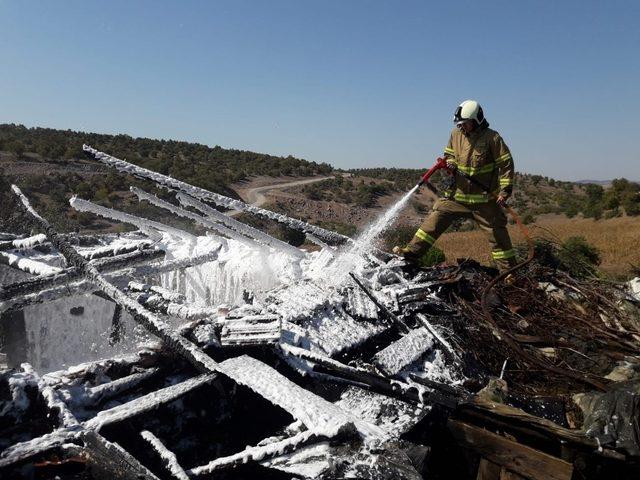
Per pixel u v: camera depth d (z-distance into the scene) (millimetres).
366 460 2199
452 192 5051
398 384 2943
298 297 4062
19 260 4672
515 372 3654
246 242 5566
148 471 1902
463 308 4410
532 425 2568
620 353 3779
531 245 4562
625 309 4547
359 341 3656
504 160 4668
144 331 5023
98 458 1994
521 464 2502
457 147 4922
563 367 3691
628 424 2566
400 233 16328
